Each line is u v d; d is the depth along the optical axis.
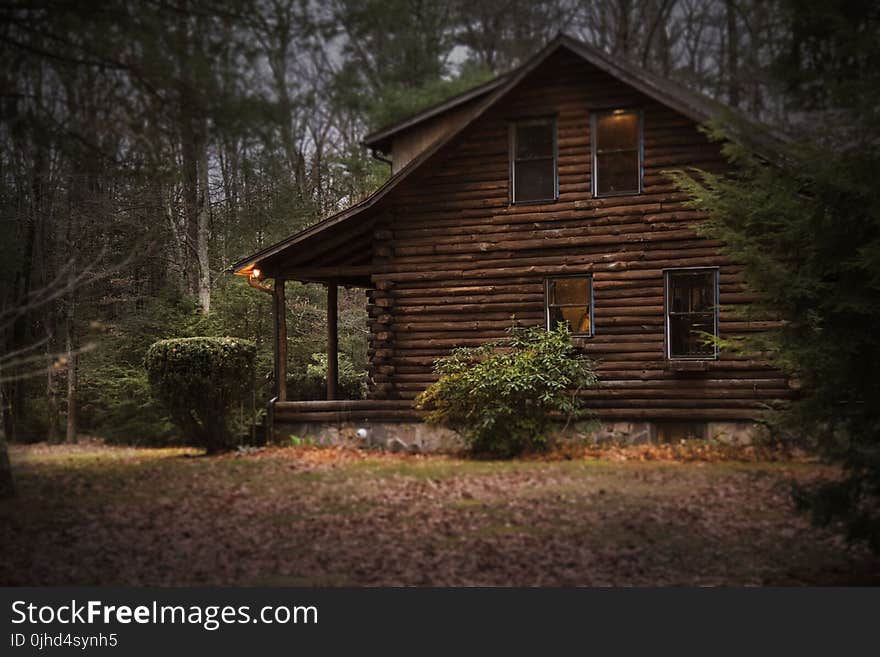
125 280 24.92
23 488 11.66
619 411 16.98
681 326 17.08
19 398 23.41
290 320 26.81
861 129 7.97
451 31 30.36
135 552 8.44
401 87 26.50
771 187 9.53
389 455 16.03
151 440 20.42
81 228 22.67
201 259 25.50
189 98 9.89
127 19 9.30
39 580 7.62
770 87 9.57
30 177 20.48
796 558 8.38
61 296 22.72
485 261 18.05
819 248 8.35
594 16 37.19
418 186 18.52
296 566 8.04
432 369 18.14
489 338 17.94
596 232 17.42
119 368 21.50
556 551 8.48
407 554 8.39
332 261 19.77
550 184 17.97
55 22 9.21
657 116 17.28
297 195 29.91
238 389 15.96
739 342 11.36
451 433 17.44
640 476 12.81
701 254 16.78
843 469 7.65
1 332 22.06
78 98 10.07
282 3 9.68
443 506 10.55
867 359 8.11
